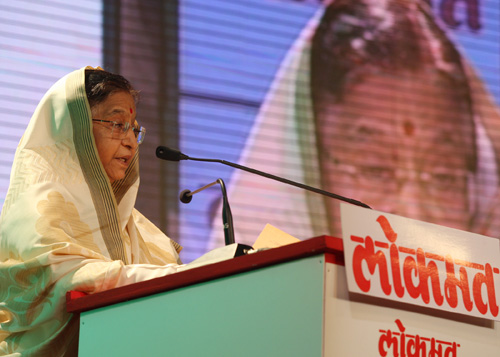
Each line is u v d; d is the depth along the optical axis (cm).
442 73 1099
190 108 962
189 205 929
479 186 1077
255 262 266
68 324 345
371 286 252
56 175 395
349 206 255
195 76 975
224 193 400
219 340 273
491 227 1071
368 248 255
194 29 988
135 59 945
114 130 418
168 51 966
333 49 1053
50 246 359
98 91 419
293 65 1029
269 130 996
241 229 946
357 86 1055
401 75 1080
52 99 413
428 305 263
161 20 970
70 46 906
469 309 273
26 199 383
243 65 1003
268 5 1034
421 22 1105
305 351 248
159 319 294
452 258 274
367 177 1030
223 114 977
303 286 254
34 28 893
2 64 868
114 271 340
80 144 404
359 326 252
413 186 1048
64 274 349
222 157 963
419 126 1071
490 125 1103
